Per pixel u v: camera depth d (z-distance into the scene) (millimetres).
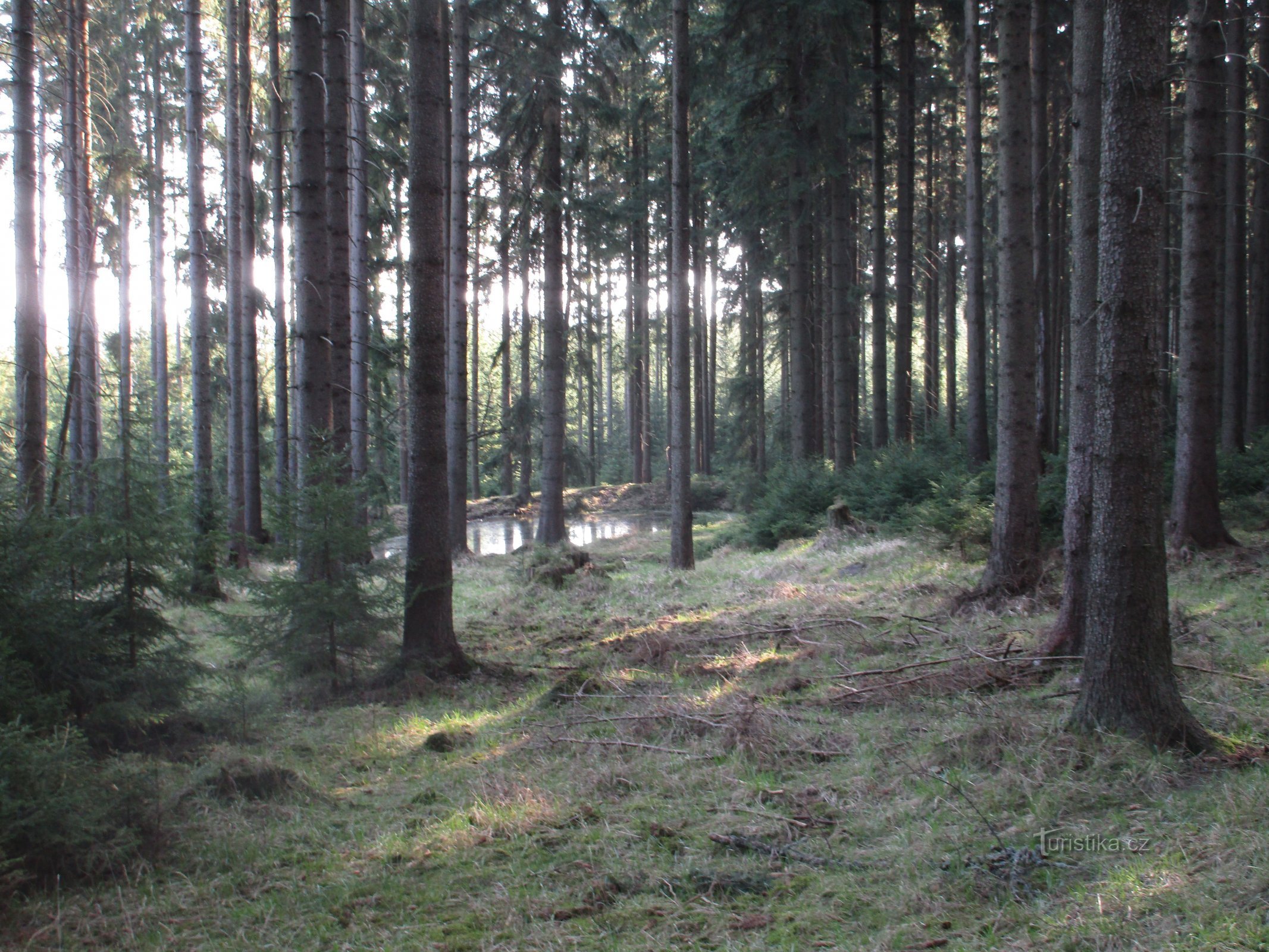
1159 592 5473
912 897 3916
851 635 9609
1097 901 3678
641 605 13828
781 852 4480
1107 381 5539
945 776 5188
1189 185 11688
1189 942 3285
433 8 8984
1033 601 9719
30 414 10742
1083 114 8156
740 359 36531
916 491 18172
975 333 18328
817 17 18328
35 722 4961
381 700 8508
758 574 15438
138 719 5859
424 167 9055
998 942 3506
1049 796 4762
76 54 15172
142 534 6051
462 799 5523
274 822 5199
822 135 20359
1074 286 8039
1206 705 6004
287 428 20922
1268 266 19344
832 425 31297
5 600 5359
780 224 24531
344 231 12305
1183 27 19672
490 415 37062
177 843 4781
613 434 60844
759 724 6316
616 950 3650
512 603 14891
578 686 8250
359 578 8703
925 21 23625
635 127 26297
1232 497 14680
